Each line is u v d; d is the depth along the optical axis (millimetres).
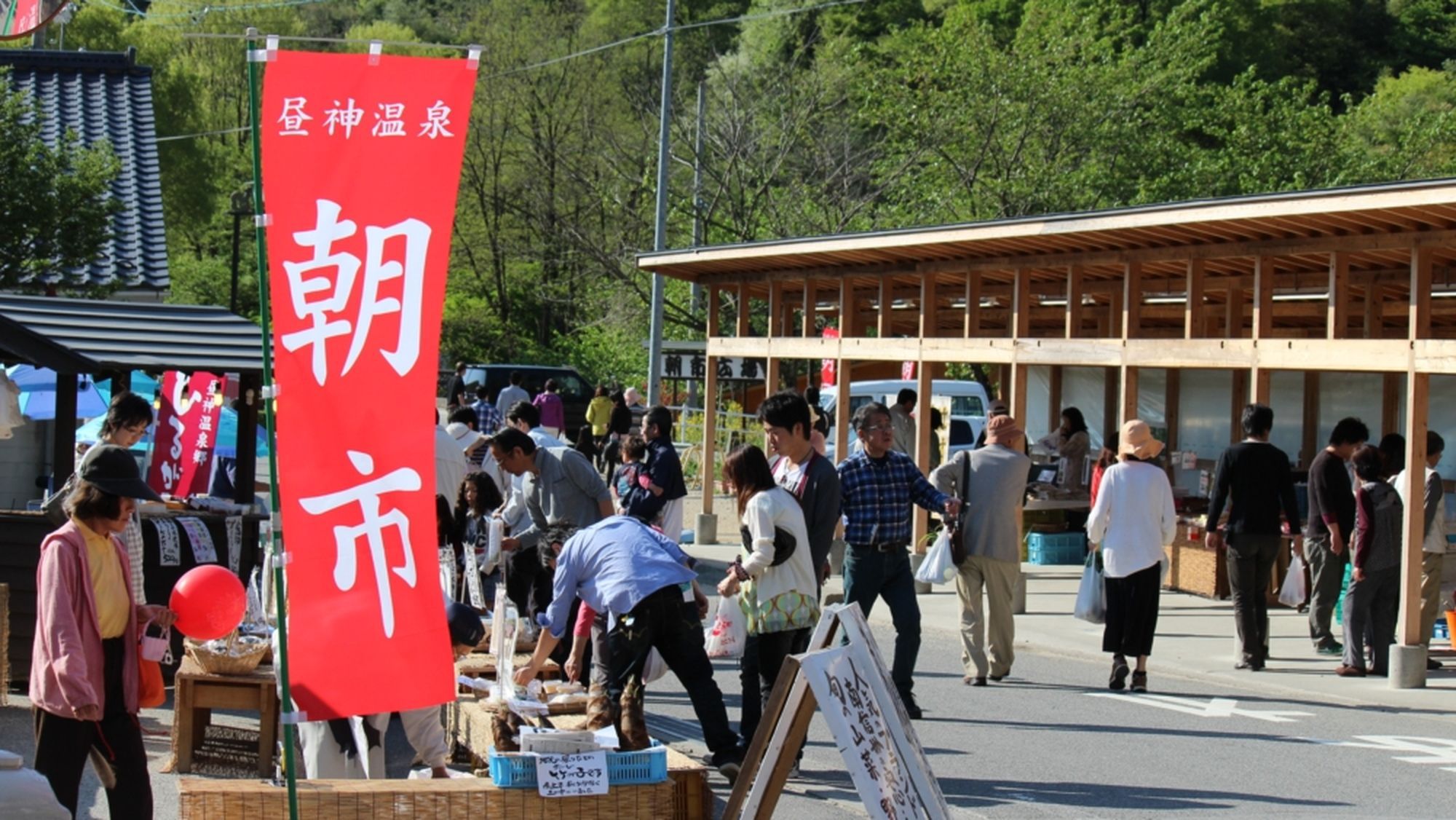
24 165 18531
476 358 48938
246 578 10023
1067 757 8656
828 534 8430
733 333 38219
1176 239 13219
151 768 7801
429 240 4590
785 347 18375
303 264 4539
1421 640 11562
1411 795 7863
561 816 5773
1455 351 10375
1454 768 8523
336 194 4559
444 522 9422
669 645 7648
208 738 7852
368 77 4574
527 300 53062
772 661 8016
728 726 7699
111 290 19500
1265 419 11453
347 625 4582
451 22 62844
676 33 52469
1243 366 12422
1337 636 13242
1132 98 32562
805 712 5191
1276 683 11023
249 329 11070
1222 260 14953
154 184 22672
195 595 6047
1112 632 10812
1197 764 8516
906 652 9336
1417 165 34875
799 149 36875
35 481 13148
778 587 7961
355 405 4574
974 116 32219
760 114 37125
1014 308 15305
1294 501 11469
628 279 38781
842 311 17594
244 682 7621
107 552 5762
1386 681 11125
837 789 7797
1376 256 13922
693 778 6035
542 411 28906
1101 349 13953
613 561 7492
